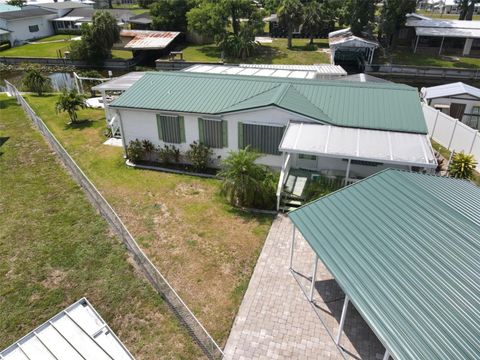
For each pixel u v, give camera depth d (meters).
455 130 21.73
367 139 16.09
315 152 15.38
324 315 11.20
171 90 20.70
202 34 55.28
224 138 19.06
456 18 89.12
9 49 61.97
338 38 50.09
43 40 69.00
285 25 55.34
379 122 17.16
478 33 50.81
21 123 28.31
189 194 18.06
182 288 12.31
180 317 11.21
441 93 26.77
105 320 11.16
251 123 18.09
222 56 52.38
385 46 55.72
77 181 19.36
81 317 10.00
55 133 26.00
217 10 52.50
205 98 19.66
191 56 54.97
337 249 9.94
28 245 14.48
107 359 8.77
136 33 58.50
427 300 8.03
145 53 56.41
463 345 7.00
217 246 14.34
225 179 16.89
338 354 9.97
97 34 50.75
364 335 10.49
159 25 64.31
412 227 10.05
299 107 17.83
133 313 11.41
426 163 14.38
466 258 8.84
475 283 8.20
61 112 30.45
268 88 19.95
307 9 55.47
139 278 12.78
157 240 14.71
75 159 21.84
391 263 9.12
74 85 42.44
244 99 19.14
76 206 17.11
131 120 20.41
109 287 12.41
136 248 13.05
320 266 13.23
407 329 7.52
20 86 41.88
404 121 17.11
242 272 12.99
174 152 20.31
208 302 11.74
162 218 16.16
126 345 10.38
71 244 14.50
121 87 25.08
